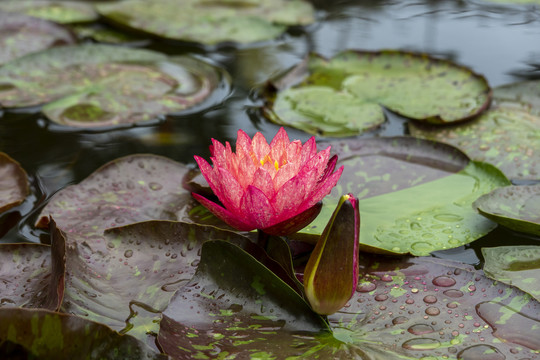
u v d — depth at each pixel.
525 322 1.47
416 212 1.61
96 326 1.30
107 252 1.56
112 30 1.95
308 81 1.80
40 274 1.55
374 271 1.56
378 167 1.65
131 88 1.79
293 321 1.48
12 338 1.30
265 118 1.75
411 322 1.50
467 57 1.86
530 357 1.36
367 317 1.52
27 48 1.87
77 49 1.85
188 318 1.47
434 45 1.90
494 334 1.44
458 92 1.76
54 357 1.31
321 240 1.39
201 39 1.88
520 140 1.69
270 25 1.94
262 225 1.53
